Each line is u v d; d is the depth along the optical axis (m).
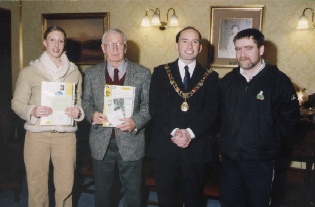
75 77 2.57
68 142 2.54
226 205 2.34
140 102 2.54
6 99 4.62
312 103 3.84
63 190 2.57
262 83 2.15
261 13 3.99
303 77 3.96
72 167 2.59
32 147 2.46
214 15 4.15
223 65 4.19
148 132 3.79
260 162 2.17
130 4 4.44
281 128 2.21
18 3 4.82
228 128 2.24
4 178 3.35
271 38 4.01
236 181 2.28
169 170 2.31
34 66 2.45
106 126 2.39
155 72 2.41
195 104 2.28
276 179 3.28
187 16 4.26
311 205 3.12
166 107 2.32
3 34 4.56
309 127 3.31
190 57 2.29
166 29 4.35
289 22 3.94
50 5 4.73
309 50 3.90
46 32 2.42
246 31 2.12
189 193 2.34
